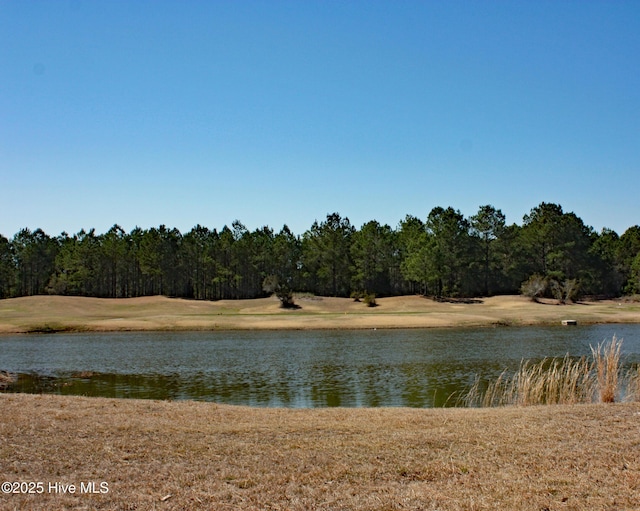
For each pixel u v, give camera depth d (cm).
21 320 6806
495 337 5156
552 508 853
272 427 1345
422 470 1017
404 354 3984
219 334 5756
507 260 11075
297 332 5891
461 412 1565
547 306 8600
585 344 4512
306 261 11906
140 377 3138
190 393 2633
